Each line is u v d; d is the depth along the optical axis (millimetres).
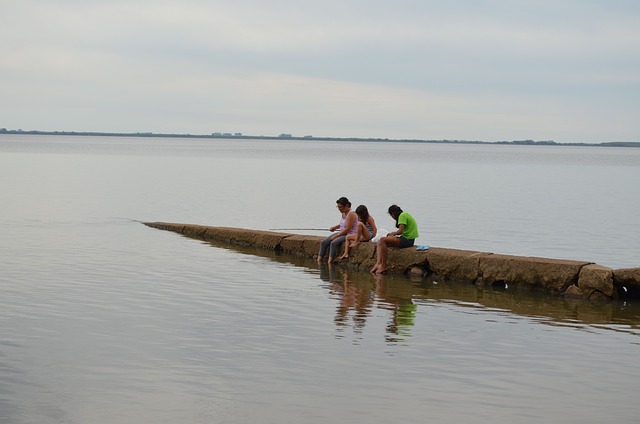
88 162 85438
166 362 9375
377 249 16969
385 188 49406
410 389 8562
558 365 9633
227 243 21375
